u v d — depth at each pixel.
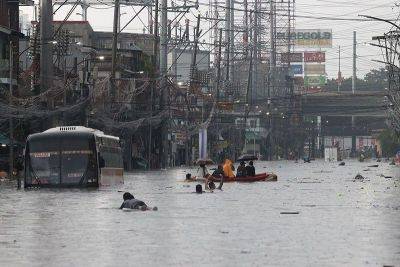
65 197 127.62
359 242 64.69
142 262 54.09
